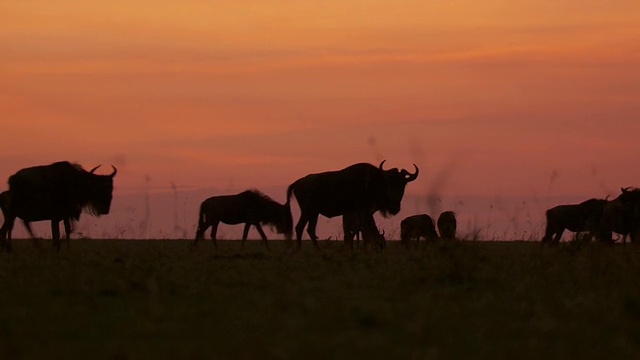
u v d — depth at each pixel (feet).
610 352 110.93
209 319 133.39
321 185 311.88
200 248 325.83
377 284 174.60
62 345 114.32
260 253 256.11
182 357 106.42
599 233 334.85
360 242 358.02
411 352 109.19
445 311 139.74
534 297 157.99
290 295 158.81
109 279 176.96
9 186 302.45
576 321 134.10
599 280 181.57
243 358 105.40
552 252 247.09
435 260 191.01
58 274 192.13
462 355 107.96
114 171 317.42
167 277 181.16
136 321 132.46
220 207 338.95
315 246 314.35
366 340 115.24
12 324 129.70
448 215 328.08
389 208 318.04
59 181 304.30
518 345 114.01
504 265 204.44
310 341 115.34
